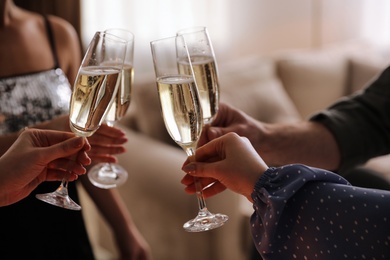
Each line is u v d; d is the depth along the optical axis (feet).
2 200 3.14
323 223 2.45
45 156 2.88
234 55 14.97
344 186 2.49
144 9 13.12
